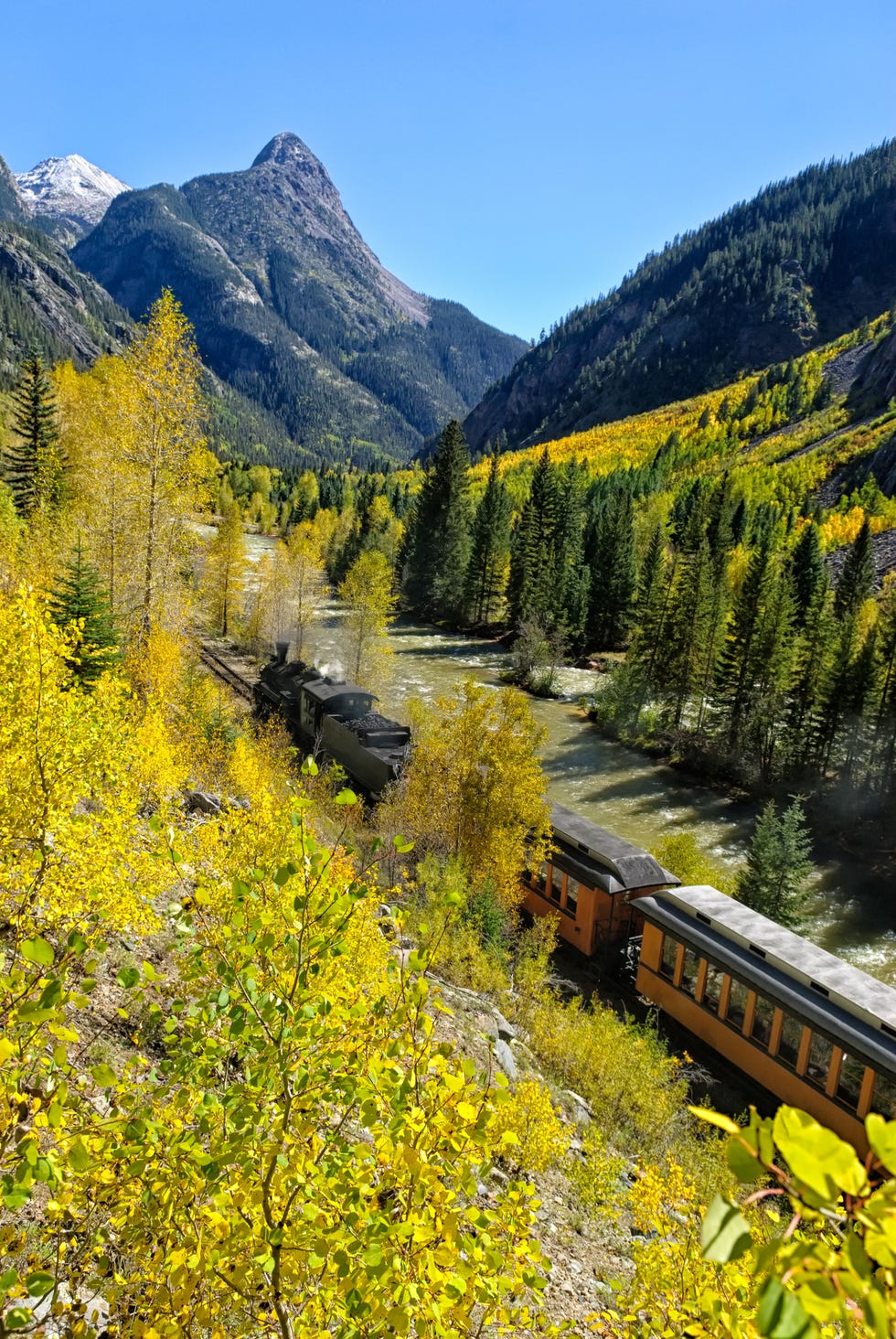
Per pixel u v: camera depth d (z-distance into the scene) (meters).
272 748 23.39
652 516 95.50
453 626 78.94
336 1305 2.79
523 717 20.89
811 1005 14.66
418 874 16.81
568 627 68.19
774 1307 1.11
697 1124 12.85
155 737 10.36
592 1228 8.87
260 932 3.45
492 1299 2.90
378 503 92.06
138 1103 3.55
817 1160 1.04
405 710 44.53
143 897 6.24
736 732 45.06
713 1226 1.11
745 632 46.47
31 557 22.80
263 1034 3.34
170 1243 2.97
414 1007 3.35
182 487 21.53
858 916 29.47
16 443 59.41
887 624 45.25
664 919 17.86
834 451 129.38
